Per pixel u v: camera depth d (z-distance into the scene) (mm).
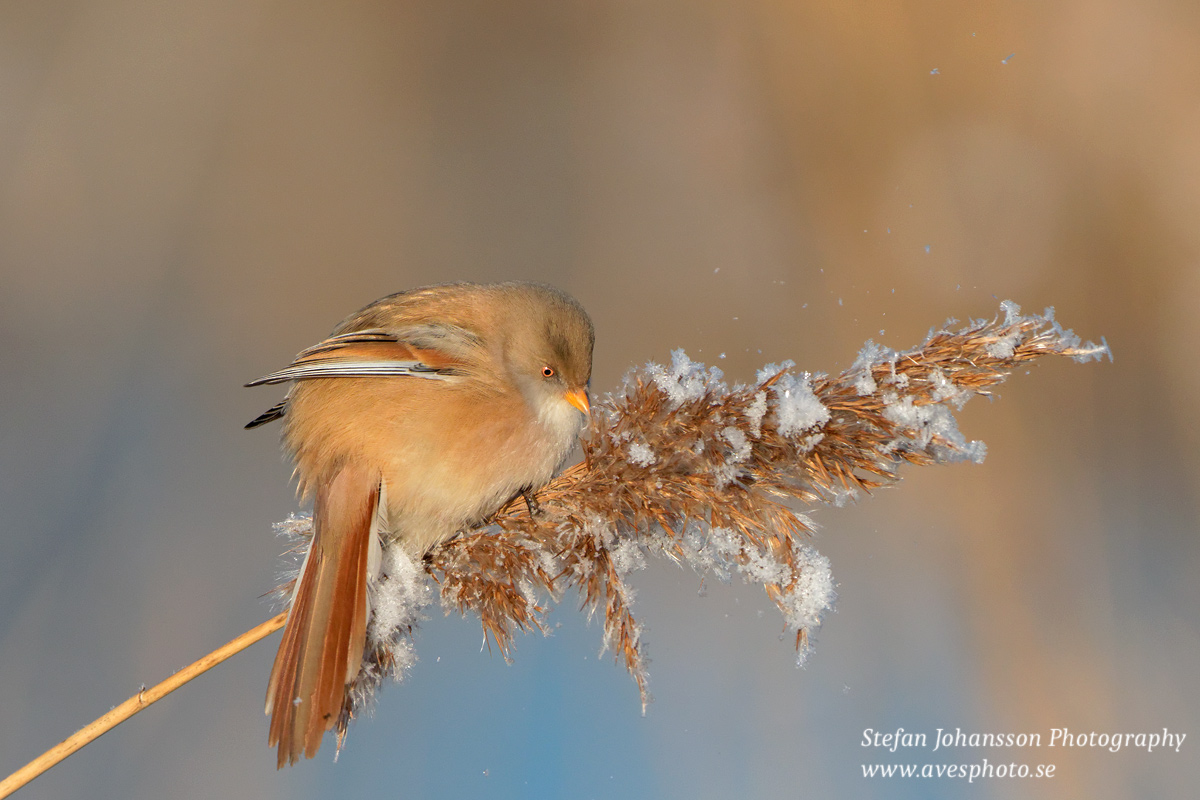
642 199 17078
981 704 9438
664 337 15500
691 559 5340
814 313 15227
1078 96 15445
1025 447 12438
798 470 5246
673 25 17969
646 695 5227
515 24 18812
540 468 6461
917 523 11922
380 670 5531
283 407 6984
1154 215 14508
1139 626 10125
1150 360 13562
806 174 16125
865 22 16141
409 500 6121
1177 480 12125
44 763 5105
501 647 5465
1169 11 15320
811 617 5164
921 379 5125
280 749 5109
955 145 15570
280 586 6176
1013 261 14805
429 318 6621
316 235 17109
